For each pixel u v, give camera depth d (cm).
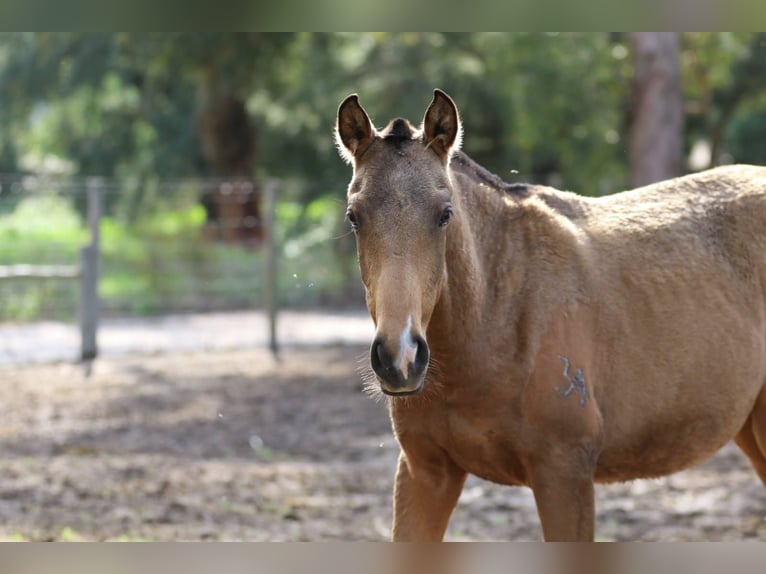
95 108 3762
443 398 546
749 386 620
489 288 555
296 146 3334
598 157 2783
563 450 547
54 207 3434
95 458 1154
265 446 1234
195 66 3062
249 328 2188
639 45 2059
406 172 502
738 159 3638
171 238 2681
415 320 477
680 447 612
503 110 2948
